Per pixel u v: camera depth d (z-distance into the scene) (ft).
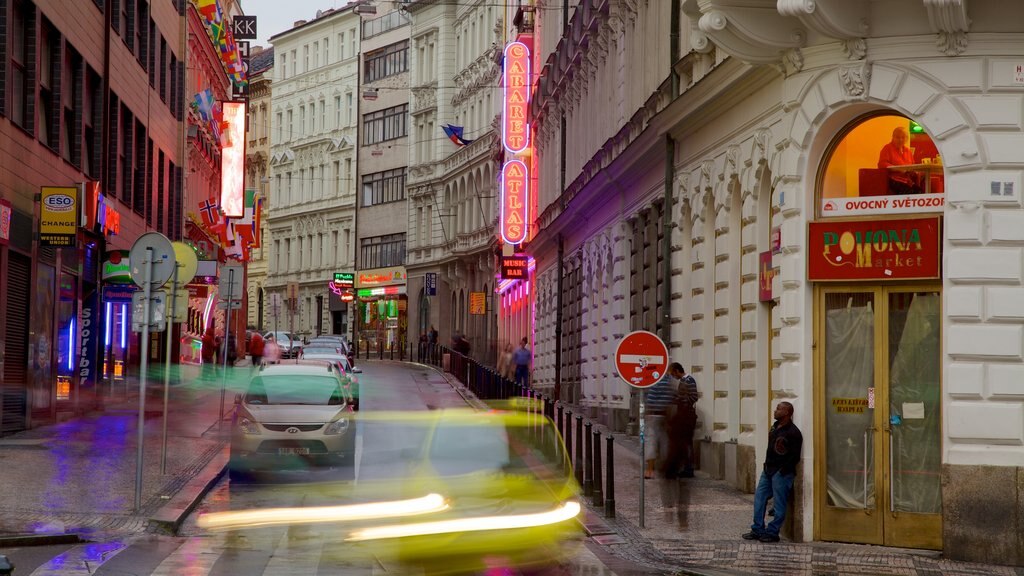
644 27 98.12
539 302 169.58
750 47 54.85
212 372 159.74
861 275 52.08
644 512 57.57
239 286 98.07
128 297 109.29
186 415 107.76
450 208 265.34
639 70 98.58
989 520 48.24
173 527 51.72
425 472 45.37
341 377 75.87
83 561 42.57
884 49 50.70
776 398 58.13
